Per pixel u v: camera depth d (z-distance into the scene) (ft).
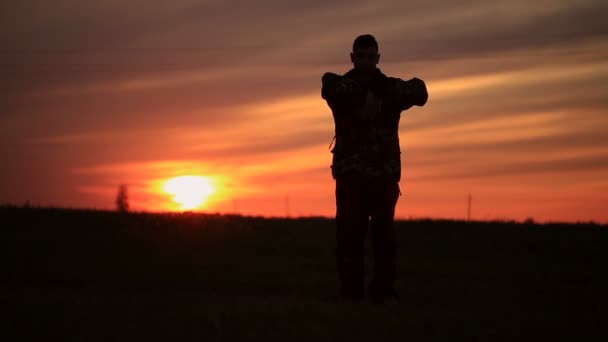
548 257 73.72
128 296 28.19
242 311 21.61
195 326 19.17
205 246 73.46
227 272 58.29
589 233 84.69
